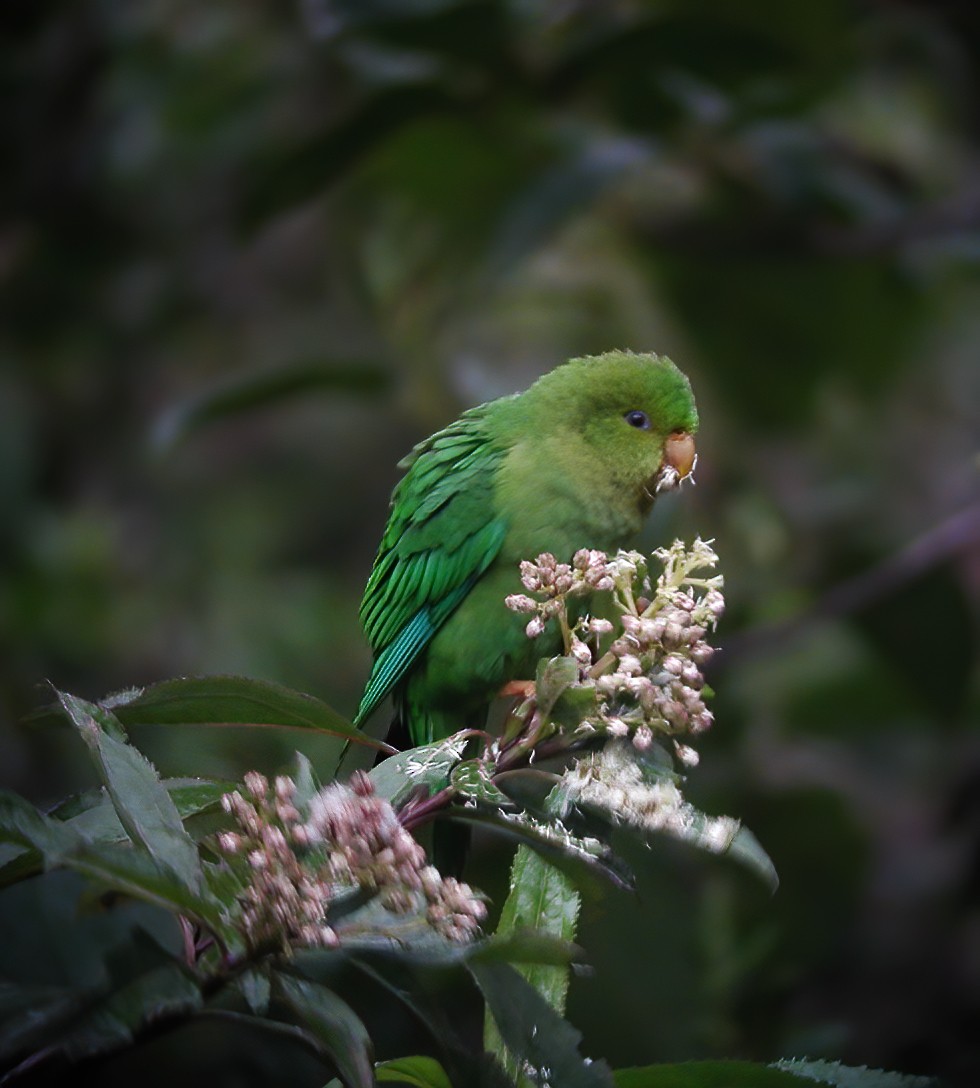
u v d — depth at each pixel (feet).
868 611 33.63
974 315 42.73
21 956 17.07
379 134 32.78
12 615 40.27
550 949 12.31
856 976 32.01
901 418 41.88
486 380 35.73
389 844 12.81
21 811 11.31
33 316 42.65
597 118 35.19
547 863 13.91
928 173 39.93
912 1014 31.09
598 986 23.56
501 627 24.38
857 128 40.01
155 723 14.07
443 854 21.24
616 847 22.85
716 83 34.45
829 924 31.35
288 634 39.09
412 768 14.32
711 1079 13.46
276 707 13.98
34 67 41.04
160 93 41.11
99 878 11.47
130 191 41.88
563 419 24.67
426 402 35.91
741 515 35.96
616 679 14.53
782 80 34.76
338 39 32.50
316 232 43.78
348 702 36.86
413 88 32.14
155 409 44.01
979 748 35.12
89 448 44.34
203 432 45.11
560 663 14.67
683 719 14.56
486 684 24.81
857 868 31.94
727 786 31.99
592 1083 12.14
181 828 12.46
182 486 44.34
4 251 42.16
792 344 38.42
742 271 37.42
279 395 33.86
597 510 24.64
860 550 36.94
